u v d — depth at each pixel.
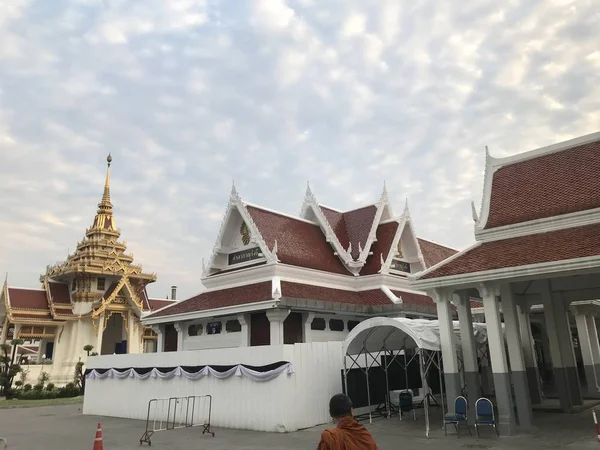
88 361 28.44
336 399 5.24
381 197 34.75
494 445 14.38
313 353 19.69
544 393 29.14
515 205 19.64
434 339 17.98
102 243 59.31
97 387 27.33
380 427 18.31
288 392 18.25
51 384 44.09
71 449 16.05
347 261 31.67
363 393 21.70
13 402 37.06
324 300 26.92
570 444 14.14
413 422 19.36
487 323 16.95
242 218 30.70
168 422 21.78
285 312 24.55
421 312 28.69
